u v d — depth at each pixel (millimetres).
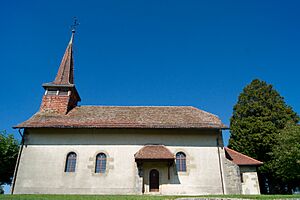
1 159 29188
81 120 21375
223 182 19531
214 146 20703
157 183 19516
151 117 22484
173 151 20391
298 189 30938
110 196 15070
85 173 19516
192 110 24625
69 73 26703
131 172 19594
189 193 19094
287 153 22500
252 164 22297
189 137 20953
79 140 20500
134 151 20266
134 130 20953
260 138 29578
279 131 28938
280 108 31812
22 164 19531
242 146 30719
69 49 28750
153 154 19266
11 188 18703
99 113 23109
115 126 20422
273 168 27891
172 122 21391
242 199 13586
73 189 19031
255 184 21844
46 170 19469
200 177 19656
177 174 19719
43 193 18750
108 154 20109
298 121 31359
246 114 32781
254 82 34500
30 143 20219
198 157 20281
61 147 20219
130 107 25109
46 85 23703
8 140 30734
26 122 20703
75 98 25891
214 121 21828
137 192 18531
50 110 22750
